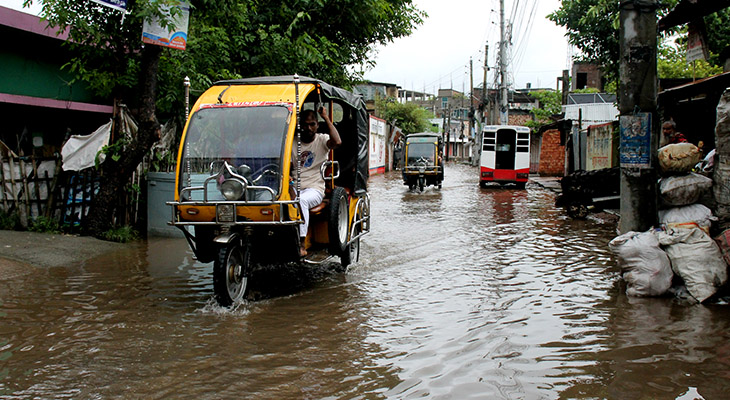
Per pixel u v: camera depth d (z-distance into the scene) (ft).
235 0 37.09
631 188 21.33
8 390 12.39
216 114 20.29
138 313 18.20
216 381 12.85
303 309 18.81
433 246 31.04
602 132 63.72
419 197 64.49
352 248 25.90
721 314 17.37
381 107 182.09
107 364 13.87
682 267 19.01
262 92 20.85
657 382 12.49
